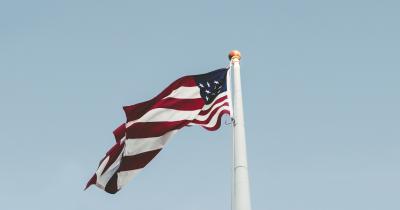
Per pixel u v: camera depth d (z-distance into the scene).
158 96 13.66
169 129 13.25
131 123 13.26
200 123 13.22
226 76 13.71
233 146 11.73
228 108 12.89
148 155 13.12
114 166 14.11
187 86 13.83
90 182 14.44
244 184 10.80
